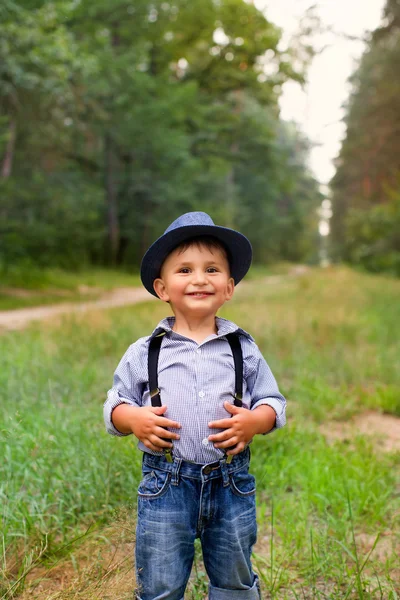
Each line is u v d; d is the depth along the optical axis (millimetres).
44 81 16406
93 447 3738
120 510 2635
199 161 38500
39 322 11320
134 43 33031
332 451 4594
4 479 3391
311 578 2902
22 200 24812
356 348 9180
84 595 2387
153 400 2225
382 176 38500
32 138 24062
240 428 2164
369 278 27234
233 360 2291
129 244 42312
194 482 2172
